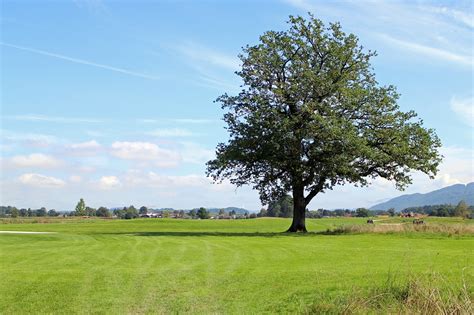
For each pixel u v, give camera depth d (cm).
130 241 3488
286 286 1641
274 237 3875
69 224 8244
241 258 2425
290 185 4475
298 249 2850
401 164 4378
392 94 4503
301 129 4119
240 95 4575
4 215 15962
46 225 7788
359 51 4550
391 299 1400
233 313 1330
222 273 1927
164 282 1739
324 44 4469
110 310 1366
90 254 2633
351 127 4112
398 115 4475
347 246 3036
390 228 4250
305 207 4738
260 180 4619
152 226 7525
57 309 1380
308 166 4325
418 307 1309
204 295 1535
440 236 3825
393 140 4406
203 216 13212
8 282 1741
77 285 1686
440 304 1290
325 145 4147
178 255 2561
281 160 4309
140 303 1441
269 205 4866
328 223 8619
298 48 4462
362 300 1362
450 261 2214
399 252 2652
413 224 4316
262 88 4469
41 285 1688
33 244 3303
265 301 1450
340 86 4275
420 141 4388
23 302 1453
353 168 4319
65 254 2644
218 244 3191
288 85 4350
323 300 1424
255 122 4222
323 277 1784
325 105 4288
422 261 2227
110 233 4756
